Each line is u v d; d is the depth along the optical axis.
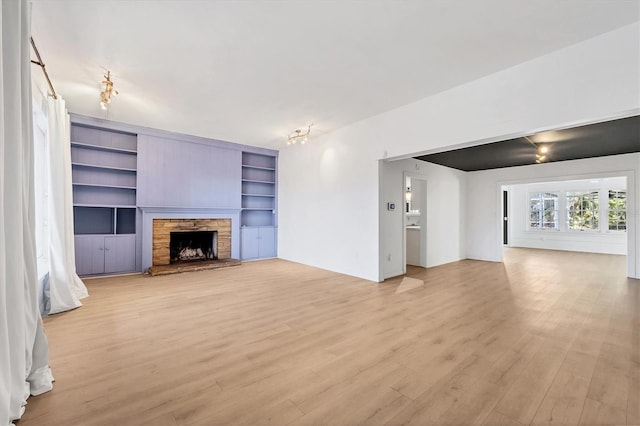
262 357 2.21
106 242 4.96
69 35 2.58
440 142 3.81
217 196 6.22
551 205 9.91
